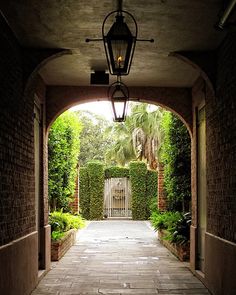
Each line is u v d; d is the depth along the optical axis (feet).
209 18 17.67
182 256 31.94
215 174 21.94
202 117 27.22
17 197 19.62
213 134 22.45
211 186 22.91
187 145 38.17
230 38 18.85
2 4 16.35
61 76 27.53
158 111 71.15
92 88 30.17
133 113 78.74
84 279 25.70
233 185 18.37
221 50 20.68
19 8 16.72
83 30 19.08
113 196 78.69
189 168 38.42
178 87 30.48
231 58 18.67
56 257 32.14
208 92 23.76
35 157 26.48
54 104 29.99
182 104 30.45
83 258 33.71
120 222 71.41
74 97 30.04
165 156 40.32
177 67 25.41
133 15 17.38
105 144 113.70
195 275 26.76
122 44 15.44
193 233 27.96
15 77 19.49
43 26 18.56
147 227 61.67
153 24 18.37
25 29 18.83
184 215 34.71
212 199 22.67
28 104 22.33
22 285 19.95
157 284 24.36
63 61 24.07
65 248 36.27
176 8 16.71
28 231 22.11
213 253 21.76
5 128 17.48
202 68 21.85
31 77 21.29
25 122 21.57
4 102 17.35
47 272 27.76
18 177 19.88
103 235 50.72
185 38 20.06
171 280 25.46
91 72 26.37
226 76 19.56
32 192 23.30
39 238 27.48
